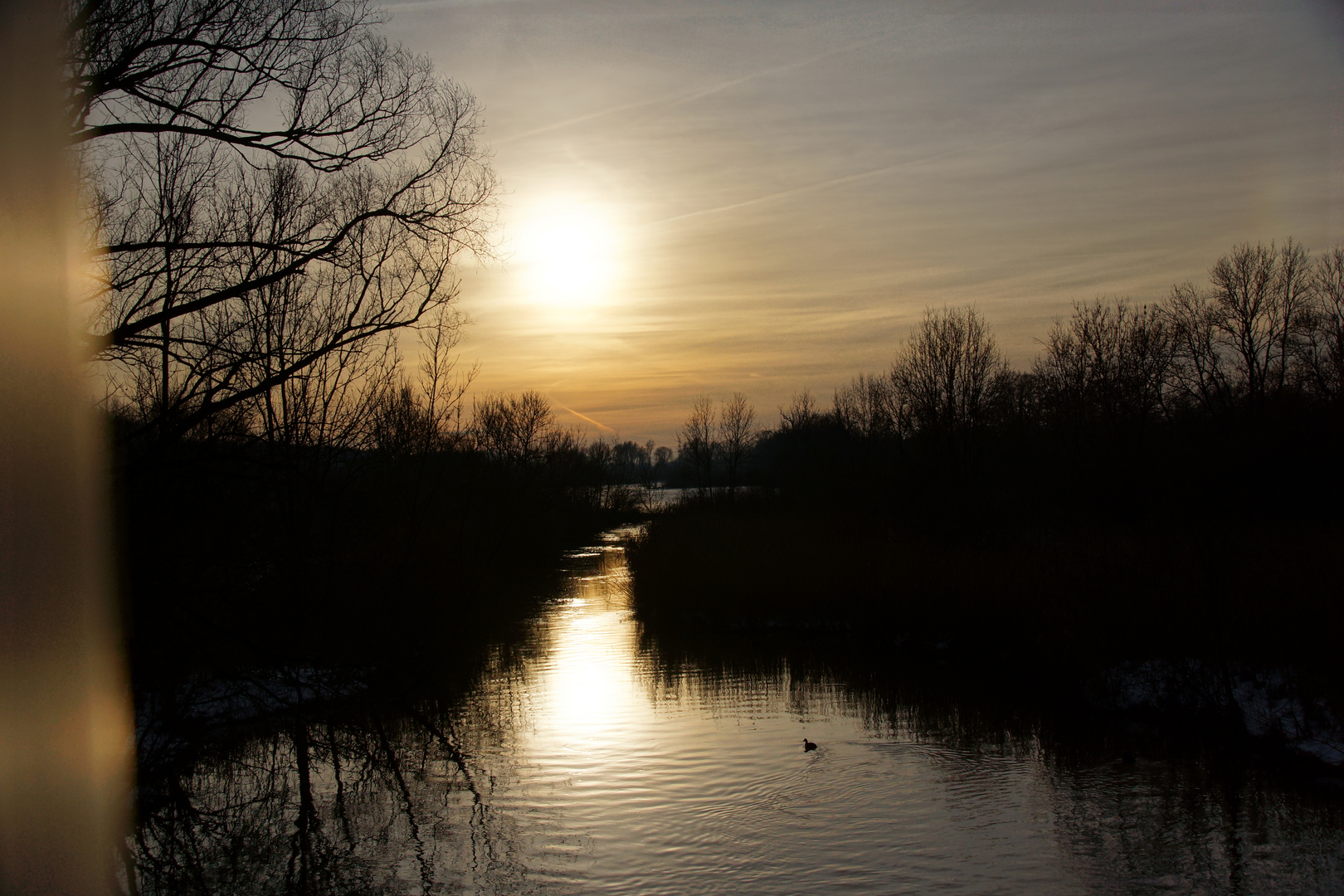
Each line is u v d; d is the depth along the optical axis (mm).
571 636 28641
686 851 11688
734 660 24438
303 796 14594
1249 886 10469
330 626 16625
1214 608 16625
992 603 23344
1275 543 19891
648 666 23750
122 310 10695
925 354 39219
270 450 12156
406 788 14742
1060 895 10328
